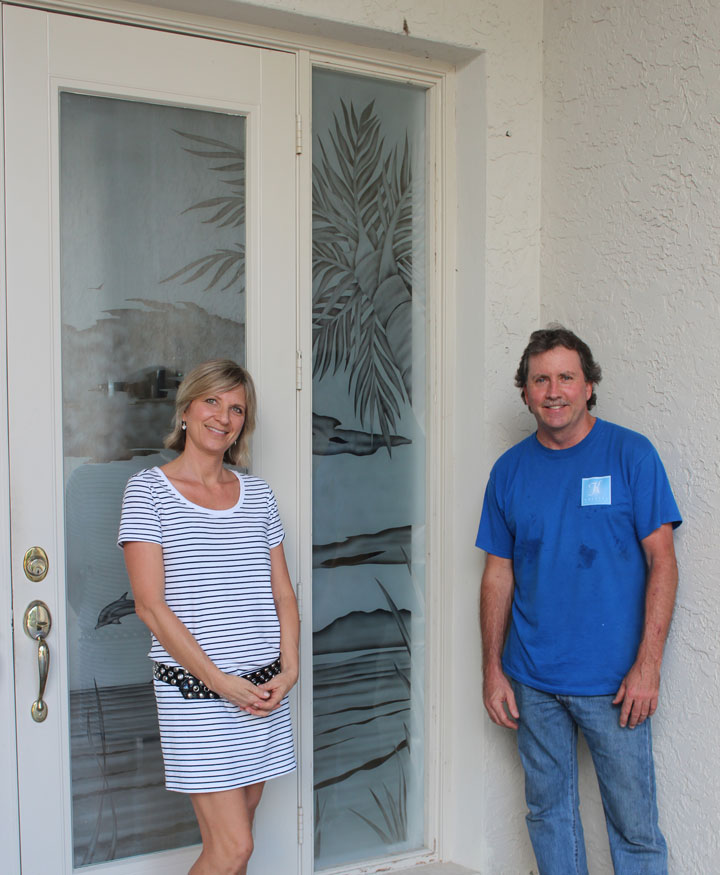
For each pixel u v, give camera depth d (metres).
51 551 2.09
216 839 1.78
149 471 1.88
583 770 2.42
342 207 2.46
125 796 2.20
